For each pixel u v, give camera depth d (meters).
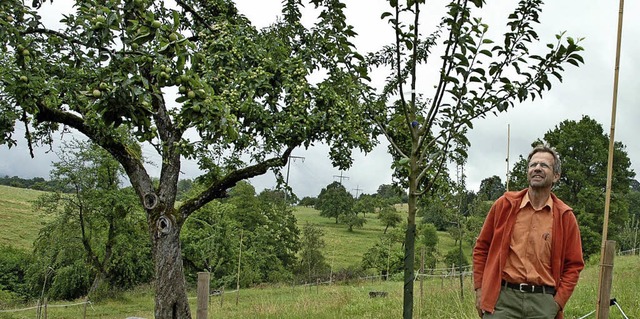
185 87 4.25
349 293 19.19
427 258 33.69
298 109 8.47
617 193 38.12
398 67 3.69
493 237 4.16
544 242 3.96
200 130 7.89
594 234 34.84
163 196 9.45
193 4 10.47
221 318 14.82
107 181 29.77
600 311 5.06
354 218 73.44
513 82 3.68
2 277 30.98
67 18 6.14
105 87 4.00
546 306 3.89
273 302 17.09
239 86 8.54
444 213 13.01
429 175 5.84
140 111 4.22
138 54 4.39
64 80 7.67
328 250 53.88
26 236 43.41
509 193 4.22
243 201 42.44
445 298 12.16
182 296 9.35
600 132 38.97
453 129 3.72
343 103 7.99
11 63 7.11
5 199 60.16
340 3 4.02
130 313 23.30
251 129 8.93
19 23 5.96
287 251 44.09
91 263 29.69
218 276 34.34
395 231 39.53
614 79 4.70
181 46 3.99
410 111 3.98
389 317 10.81
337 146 9.22
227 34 9.19
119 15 3.97
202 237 32.56
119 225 29.92
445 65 3.58
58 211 29.47
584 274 18.08
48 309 23.92
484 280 4.13
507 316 3.98
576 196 38.28
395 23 3.60
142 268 31.95
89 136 9.27
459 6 3.41
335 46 4.09
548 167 3.97
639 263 19.86
